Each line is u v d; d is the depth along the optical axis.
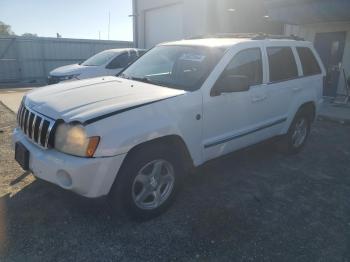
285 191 4.04
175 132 3.24
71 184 2.78
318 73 5.54
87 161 2.72
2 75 18.56
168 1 14.25
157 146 3.16
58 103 3.14
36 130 3.09
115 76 4.43
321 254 2.86
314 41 10.71
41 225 3.12
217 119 3.72
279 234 3.13
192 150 3.51
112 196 3.04
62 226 3.12
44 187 3.84
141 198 3.18
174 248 2.87
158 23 15.32
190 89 3.52
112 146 2.77
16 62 18.86
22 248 2.79
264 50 4.45
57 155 2.87
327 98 10.36
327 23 10.19
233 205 3.64
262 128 4.43
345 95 10.12
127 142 2.85
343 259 2.81
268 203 3.72
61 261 2.67
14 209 3.37
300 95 5.06
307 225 3.30
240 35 4.82
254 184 4.21
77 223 3.17
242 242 2.98
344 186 4.24
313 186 4.21
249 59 4.19
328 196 3.95
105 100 3.12
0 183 3.95
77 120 2.75
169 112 3.21
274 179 4.39
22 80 19.19
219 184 4.17
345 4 8.31
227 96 3.78
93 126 2.74
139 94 3.30
